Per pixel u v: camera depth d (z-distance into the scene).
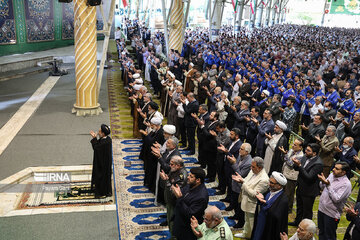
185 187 4.43
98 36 28.47
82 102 10.12
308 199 5.02
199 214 4.05
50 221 5.20
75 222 5.21
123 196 6.05
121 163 7.30
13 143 7.80
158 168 5.65
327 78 13.51
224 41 25.02
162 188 5.68
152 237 4.95
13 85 13.42
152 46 19.11
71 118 9.80
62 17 21.25
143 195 6.11
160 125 6.17
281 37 34.53
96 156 5.79
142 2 38.62
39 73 16.02
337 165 4.46
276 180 4.06
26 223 5.10
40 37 19.12
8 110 10.22
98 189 5.93
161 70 12.46
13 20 16.73
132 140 8.61
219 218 3.57
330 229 4.56
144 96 8.35
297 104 9.59
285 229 4.10
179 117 8.29
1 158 6.98
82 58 9.66
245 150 5.11
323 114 8.15
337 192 4.45
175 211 4.29
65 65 17.88
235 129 5.72
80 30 9.42
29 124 9.11
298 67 15.13
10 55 16.80
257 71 12.45
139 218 5.42
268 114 6.51
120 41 21.33
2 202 5.65
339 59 18.39
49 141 8.03
